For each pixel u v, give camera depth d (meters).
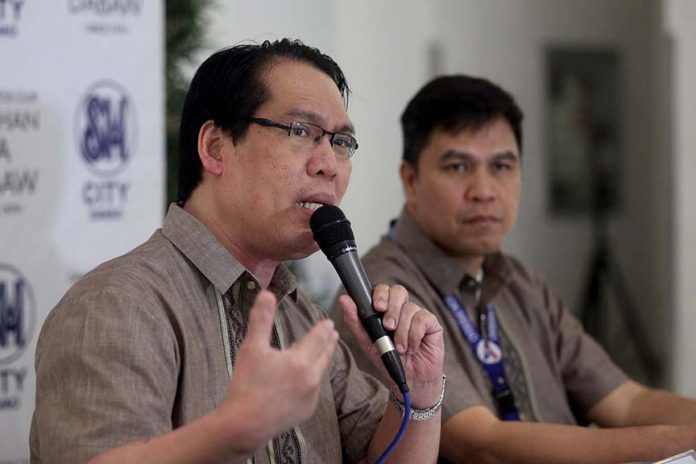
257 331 2.73
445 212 5.33
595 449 4.57
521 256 10.88
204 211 3.73
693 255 10.87
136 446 2.82
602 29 11.04
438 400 3.76
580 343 5.90
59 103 5.21
